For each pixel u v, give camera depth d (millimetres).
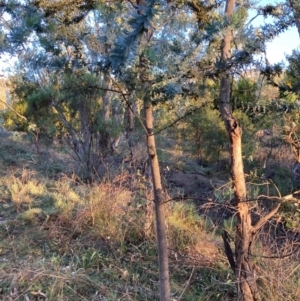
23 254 4121
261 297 3256
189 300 3566
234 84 2857
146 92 2002
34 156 9305
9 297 3266
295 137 2992
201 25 2465
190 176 8523
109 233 4520
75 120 7738
